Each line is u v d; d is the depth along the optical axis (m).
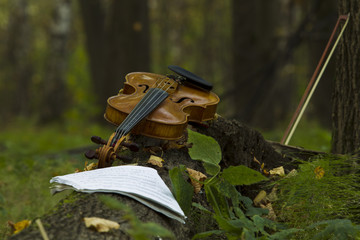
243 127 3.88
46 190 4.75
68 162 5.85
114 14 14.93
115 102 3.33
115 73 15.12
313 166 3.53
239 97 13.70
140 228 2.04
